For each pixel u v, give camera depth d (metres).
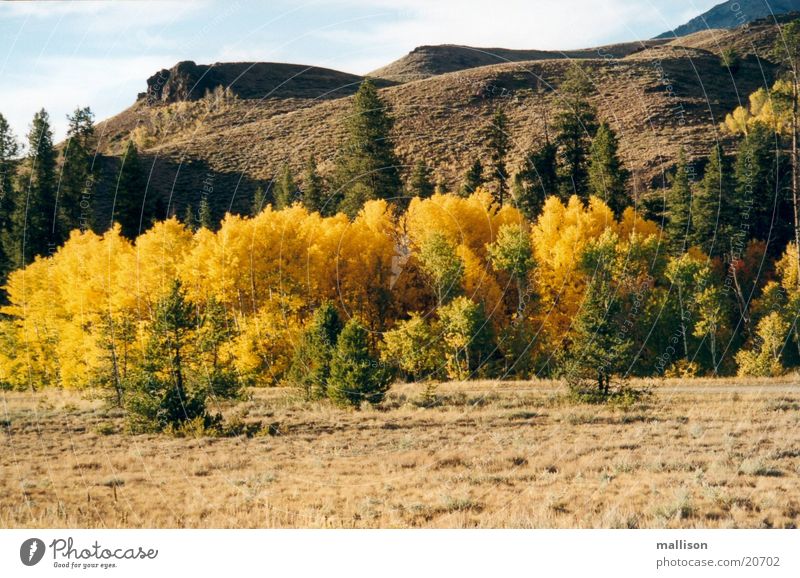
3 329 33.84
